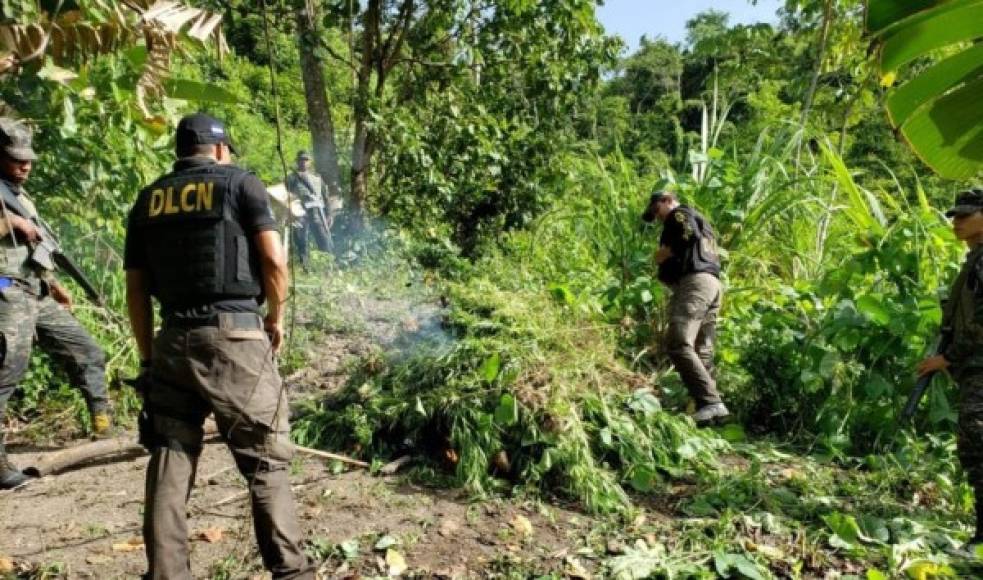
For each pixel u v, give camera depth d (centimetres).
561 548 338
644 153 933
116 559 320
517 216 1109
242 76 2111
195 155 281
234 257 268
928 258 524
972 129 248
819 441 481
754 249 702
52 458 409
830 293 536
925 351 479
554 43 1088
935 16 225
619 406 455
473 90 1096
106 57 460
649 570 314
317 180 1062
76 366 440
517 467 404
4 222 371
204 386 260
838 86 967
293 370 602
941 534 363
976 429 352
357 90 1049
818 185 726
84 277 442
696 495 396
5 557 318
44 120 450
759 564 323
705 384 493
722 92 923
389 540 335
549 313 507
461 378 438
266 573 308
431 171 1023
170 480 258
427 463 419
